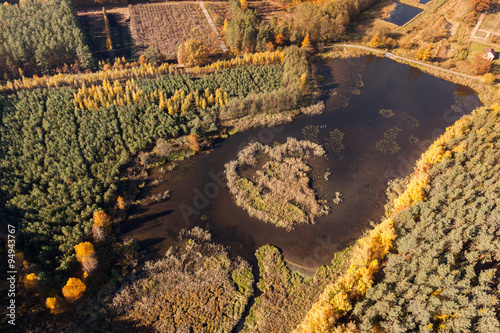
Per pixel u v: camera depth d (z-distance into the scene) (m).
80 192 88.94
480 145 93.75
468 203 80.06
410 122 125.38
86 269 71.62
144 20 174.38
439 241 67.88
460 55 156.75
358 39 174.50
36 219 81.00
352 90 141.38
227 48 160.75
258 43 155.25
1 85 119.38
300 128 120.88
